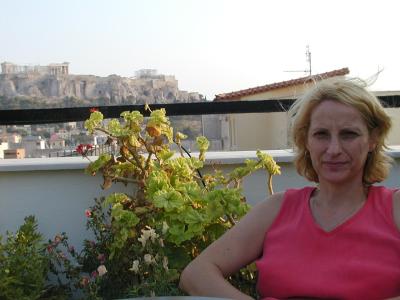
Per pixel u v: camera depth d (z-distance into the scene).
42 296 3.41
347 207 2.21
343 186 2.21
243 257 2.30
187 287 2.25
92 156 3.83
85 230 3.87
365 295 2.05
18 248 3.25
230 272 2.30
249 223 2.32
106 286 3.35
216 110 4.37
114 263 3.36
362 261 2.08
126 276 3.35
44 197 3.86
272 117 11.05
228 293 2.15
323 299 2.08
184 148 3.87
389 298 2.02
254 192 3.99
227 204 3.20
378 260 2.08
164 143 3.67
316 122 2.21
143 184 3.58
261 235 2.30
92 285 3.21
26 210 3.85
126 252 3.34
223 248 2.29
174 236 3.22
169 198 3.24
